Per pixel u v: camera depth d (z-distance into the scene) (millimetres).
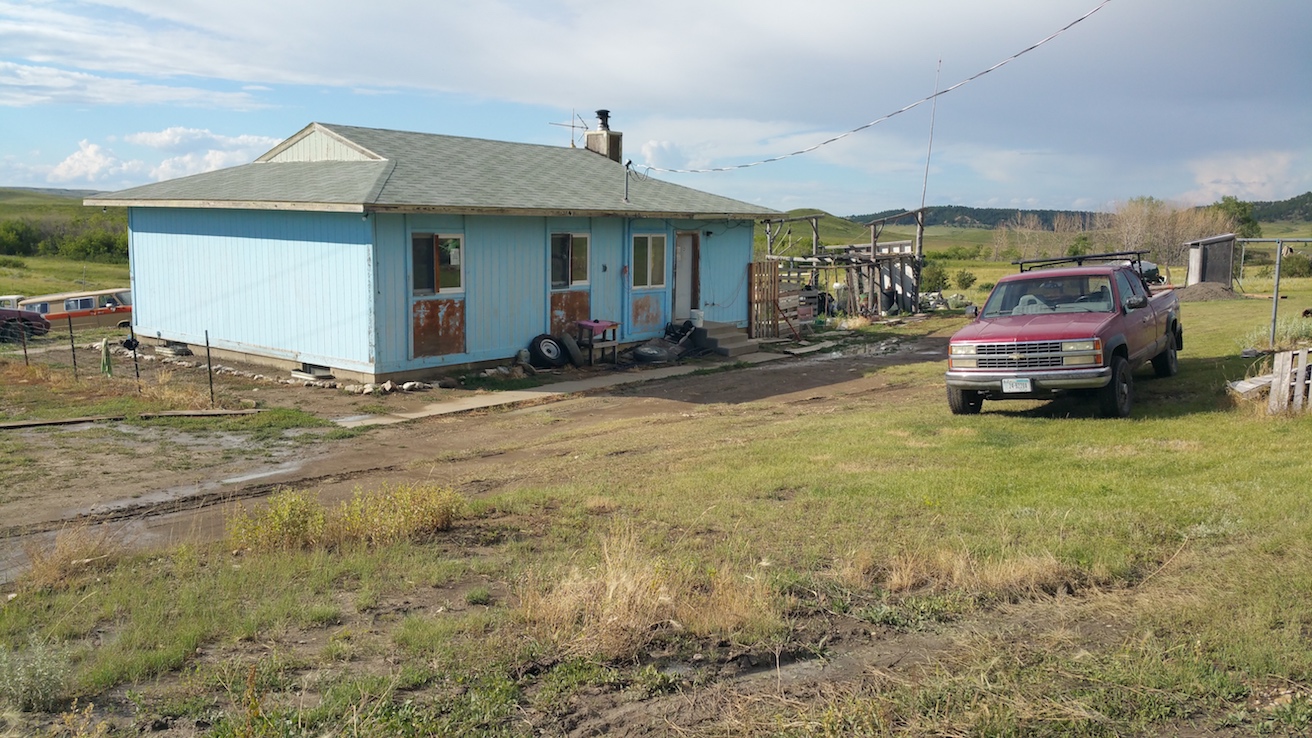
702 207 23266
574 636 5066
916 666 4664
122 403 14867
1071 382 11156
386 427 14094
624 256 21672
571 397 17125
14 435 12594
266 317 18859
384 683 4492
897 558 6258
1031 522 6879
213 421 13930
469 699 4383
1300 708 3939
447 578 6398
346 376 17406
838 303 32688
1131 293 12969
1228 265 29812
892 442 10656
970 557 6180
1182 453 9008
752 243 25203
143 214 21516
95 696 4500
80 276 58125
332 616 5590
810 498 8102
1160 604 5125
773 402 16156
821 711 4230
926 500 7703
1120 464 8719
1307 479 7512
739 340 23562
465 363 18438
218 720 4180
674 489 8875
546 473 10461
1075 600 5473
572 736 4098
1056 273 12906
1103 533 6527
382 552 7016
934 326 28484
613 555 6180
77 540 7180
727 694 4492
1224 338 18344
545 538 7391
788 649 4996
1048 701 4121
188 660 4945
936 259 84062
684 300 23688
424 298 17531
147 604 5770
